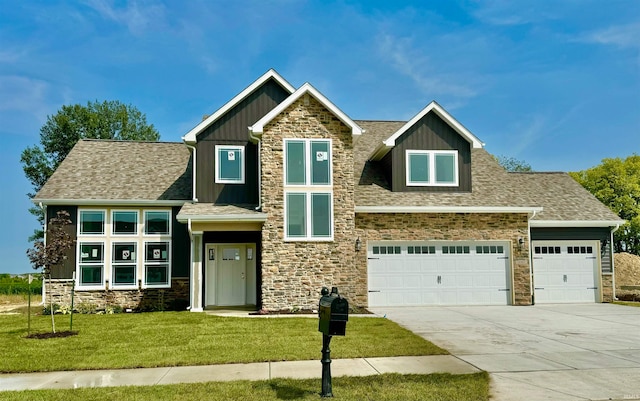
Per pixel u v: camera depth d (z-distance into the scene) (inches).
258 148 690.8
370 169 790.5
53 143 1565.0
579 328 506.3
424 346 406.3
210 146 717.9
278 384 302.0
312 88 658.2
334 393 281.6
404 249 707.4
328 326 271.0
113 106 1664.6
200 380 317.1
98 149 844.0
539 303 747.4
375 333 465.7
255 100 737.6
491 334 471.2
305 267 641.0
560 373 328.5
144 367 354.6
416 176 742.5
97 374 338.0
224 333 471.2
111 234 714.8
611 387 296.0
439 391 284.7
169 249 726.5
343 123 669.9
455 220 718.5
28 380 323.9
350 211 658.8
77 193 713.0
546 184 874.1
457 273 714.2
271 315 598.5
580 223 760.3
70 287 693.3
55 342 440.1
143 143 882.1
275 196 646.5
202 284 700.7
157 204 725.9
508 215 730.2
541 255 759.7
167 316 596.1
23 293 1112.8
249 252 732.0
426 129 751.1
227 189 714.2
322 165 660.7
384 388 291.0
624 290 916.6
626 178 1667.1
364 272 692.1
